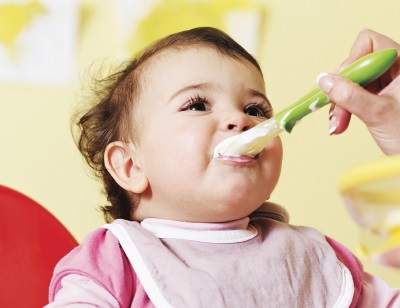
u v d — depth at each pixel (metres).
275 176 1.04
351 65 0.95
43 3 1.89
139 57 1.21
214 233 1.07
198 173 1.02
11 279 1.23
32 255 1.26
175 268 1.00
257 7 1.97
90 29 1.90
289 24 1.99
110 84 1.33
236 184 1.00
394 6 2.04
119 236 1.06
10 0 1.88
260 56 1.96
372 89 1.10
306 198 1.95
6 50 1.88
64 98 1.88
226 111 1.05
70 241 1.29
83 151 1.38
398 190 0.55
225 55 1.11
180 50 1.12
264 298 0.99
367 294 1.14
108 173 1.24
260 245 1.09
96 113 1.30
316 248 1.11
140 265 1.01
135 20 1.91
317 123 1.97
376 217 0.57
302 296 1.03
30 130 1.88
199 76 1.08
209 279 0.99
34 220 1.28
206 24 1.94
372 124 0.97
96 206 1.83
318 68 1.99
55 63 1.89
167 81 1.10
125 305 0.99
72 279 1.01
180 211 1.07
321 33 2.00
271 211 1.19
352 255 1.18
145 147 1.10
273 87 1.97
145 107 1.12
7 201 1.27
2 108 1.88
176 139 1.05
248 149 0.99
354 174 0.56
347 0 2.02
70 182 1.87
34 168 1.87
